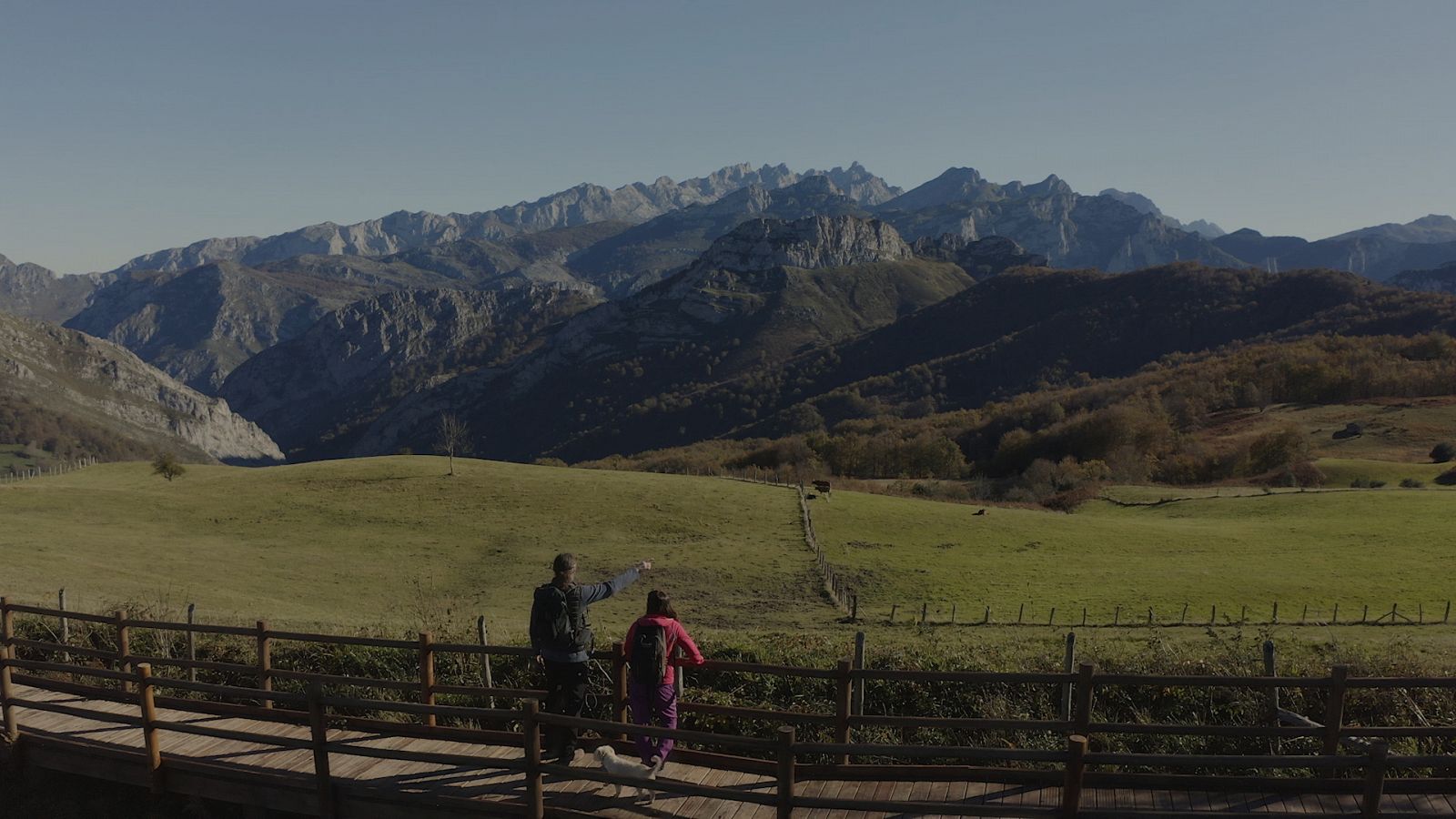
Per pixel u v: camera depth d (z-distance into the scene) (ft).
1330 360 519.19
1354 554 181.47
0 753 38.32
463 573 178.50
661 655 29.50
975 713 44.75
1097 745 40.32
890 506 246.27
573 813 28.53
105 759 36.04
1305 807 27.76
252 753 35.01
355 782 31.07
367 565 181.57
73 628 62.64
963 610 148.56
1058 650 60.23
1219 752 39.22
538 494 253.65
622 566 183.52
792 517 229.45
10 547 161.89
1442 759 24.66
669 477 288.71
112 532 197.16
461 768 32.35
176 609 97.55
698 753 31.76
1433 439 380.58
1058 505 283.79
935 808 26.53
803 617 145.38
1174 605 146.51
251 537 204.54
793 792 26.45
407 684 33.01
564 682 30.55
